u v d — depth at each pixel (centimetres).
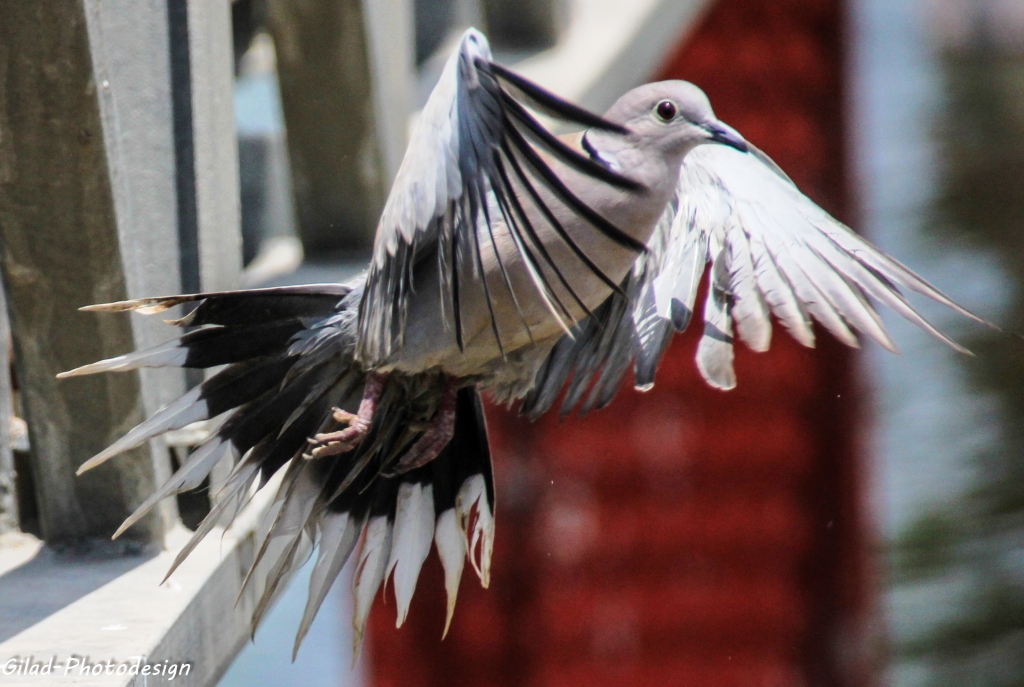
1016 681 934
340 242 1164
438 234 589
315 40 1083
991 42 1036
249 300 688
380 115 1123
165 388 845
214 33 888
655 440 1827
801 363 1797
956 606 955
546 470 1816
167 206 845
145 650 650
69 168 707
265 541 687
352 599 686
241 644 840
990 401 960
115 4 806
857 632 1697
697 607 1819
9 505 816
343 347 685
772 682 1761
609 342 730
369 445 693
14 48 682
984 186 1005
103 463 782
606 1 1477
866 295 680
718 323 698
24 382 764
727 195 731
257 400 690
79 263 731
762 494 1811
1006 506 951
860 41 1583
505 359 676
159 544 800
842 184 1714
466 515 704
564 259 631
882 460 989
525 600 1767
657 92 665
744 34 1792
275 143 1214
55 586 743
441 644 1731
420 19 1444
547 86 1259
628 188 525
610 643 1786
